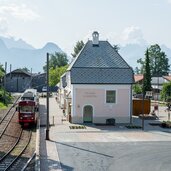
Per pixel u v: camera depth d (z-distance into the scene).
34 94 58.56
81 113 53.25
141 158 32.31
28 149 36.31
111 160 31.47
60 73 133.12
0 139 41.44
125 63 55.62
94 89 53.38
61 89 76.69
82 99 53.25
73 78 53.12
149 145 37.88
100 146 37.19
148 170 28.59
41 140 40.22
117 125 52.09
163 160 31.69
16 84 135.75
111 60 55.72
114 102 53.75
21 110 51.25
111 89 53.56
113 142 39.34
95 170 28.17
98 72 54.03
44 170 28.02
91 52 56.53
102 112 53.56
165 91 93.12
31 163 30.00
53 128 48.53
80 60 55.22
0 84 112.19
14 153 34.16
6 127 50.00
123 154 33.75
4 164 29.45
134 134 44.44
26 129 49.34
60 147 36.62
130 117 53.88
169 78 113.62
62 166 29.25
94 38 57.62
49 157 32.28
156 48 157.38
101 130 47.22
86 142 39.25
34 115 51.12
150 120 57.88
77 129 47.78
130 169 28.73
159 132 45.97
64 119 57.34
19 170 27.66
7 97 93.94
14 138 42.38
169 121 53.38
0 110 69.62
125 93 53.88
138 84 109.62
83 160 31.33
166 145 37.97
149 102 62.34
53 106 80.12
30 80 135.38
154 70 156.88
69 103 55.03
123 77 54.03
